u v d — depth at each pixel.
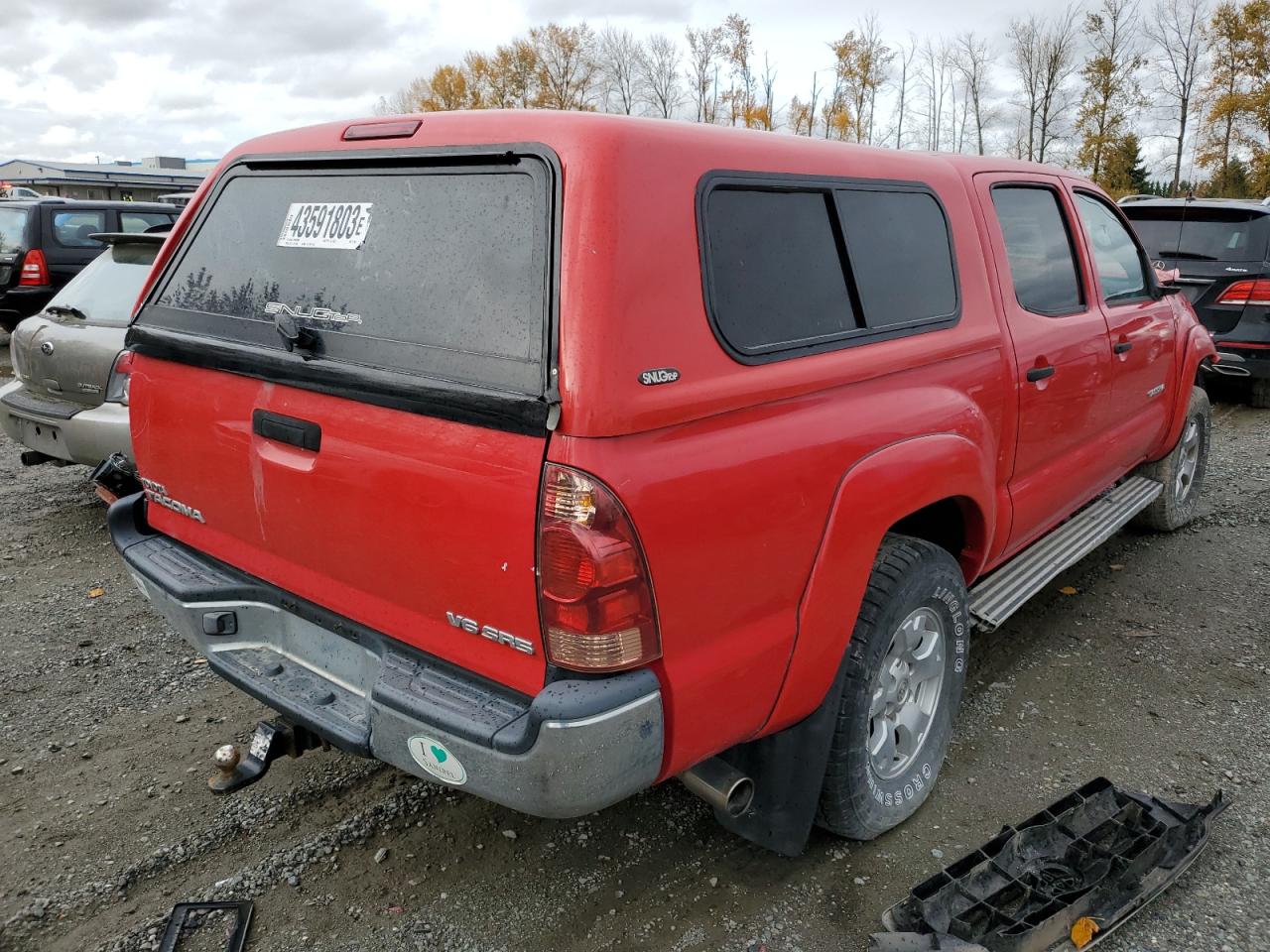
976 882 2.41
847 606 2.34
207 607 2.56
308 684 2.39
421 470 1.99
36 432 5.27
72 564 4.93
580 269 1.82
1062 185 3.71
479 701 1.99
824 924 2.44
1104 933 2.29
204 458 2.57
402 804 2.95
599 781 1.87
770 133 2.38
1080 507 4.31
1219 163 36.22
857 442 2.34
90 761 3.18
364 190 2.28
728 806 2.27
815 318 2.32
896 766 2.77
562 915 2.48
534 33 49.56
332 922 2.46
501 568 1.90
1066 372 3.45
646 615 1.87
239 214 2.60
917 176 2.83
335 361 2.16
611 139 1.90
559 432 1.79
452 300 2.02
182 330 2.61
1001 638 4.06
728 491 1.99
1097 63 37.56
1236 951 2.32
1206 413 5.19
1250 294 7.64
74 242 10.09
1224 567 4.78
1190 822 2.62
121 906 2.52
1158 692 3.59
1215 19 35.09
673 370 1.91
